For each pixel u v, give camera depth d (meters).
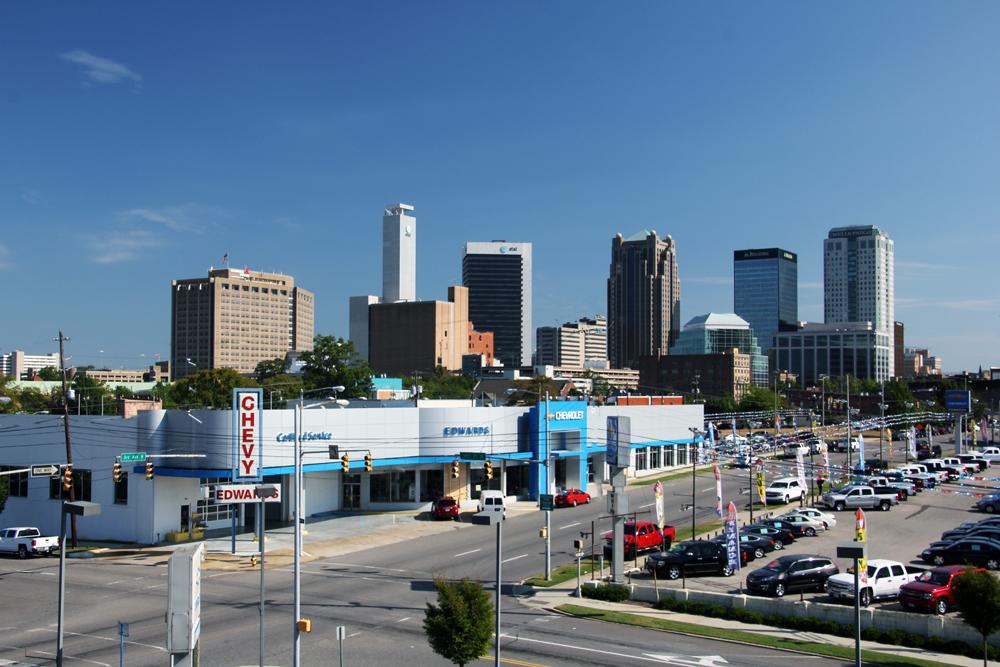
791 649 32.31
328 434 61.66
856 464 91.00
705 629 35.31
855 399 186.25
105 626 35.97
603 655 31.14
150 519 57.78
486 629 24.94
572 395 150.50
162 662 30.48
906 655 31.62
